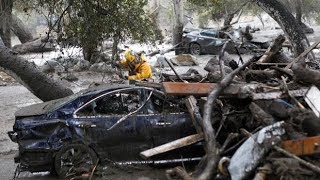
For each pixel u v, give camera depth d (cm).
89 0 1644
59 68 2253
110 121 811
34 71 1320
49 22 1680
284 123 665
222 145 757
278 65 1056
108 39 1820
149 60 2669
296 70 830
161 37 1934
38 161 800
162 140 823
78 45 1739
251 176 638
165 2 5391
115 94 836
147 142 821
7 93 1797
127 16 1669
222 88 803
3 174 862
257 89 815
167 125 821
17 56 1328
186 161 830
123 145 816
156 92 840
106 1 1642
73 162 803
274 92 800
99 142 809
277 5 1593
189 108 805
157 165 834
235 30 2823
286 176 593
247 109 809
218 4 2342
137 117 816
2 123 1288
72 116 812
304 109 725
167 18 4816
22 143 797
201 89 839
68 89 1348
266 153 636
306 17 5069
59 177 802
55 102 866
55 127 802
